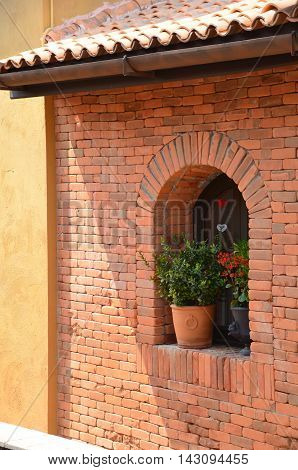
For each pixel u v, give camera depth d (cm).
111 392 780
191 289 729
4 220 853
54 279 819
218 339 757
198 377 723
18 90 785
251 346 692
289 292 670
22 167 834
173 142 731
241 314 714
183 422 733
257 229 686
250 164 688
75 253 804
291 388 670
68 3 827
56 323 821
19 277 841
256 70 661
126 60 686
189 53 657
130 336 766
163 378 745
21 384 843
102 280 784
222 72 674
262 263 683
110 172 774
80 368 803
